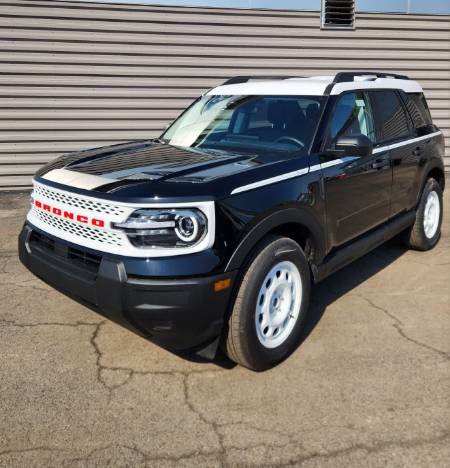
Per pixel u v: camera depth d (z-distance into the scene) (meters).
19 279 4.56
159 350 3.41
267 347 3.14
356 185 3.91
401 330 3.73
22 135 7.81
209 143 3.99
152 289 2.65
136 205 2.68
